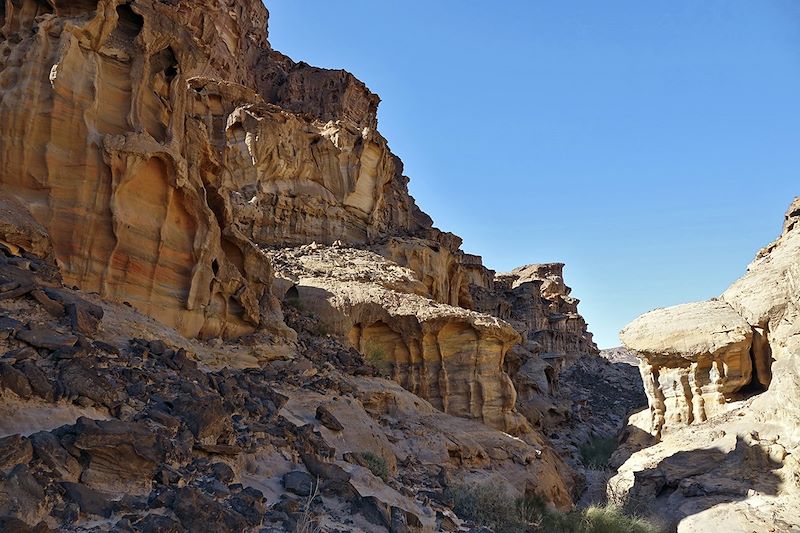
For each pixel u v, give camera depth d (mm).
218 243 16969
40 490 6203
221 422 9734
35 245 11852
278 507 8781
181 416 9242
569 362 80438
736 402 33625
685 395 35625
